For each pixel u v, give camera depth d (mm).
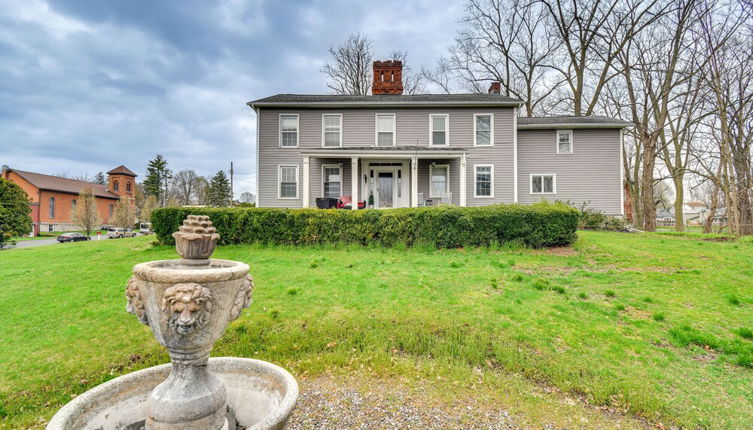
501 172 16406
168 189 70312
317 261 8469
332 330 4797
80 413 2131
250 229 10680
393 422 3162
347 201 15219
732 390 3527
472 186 16438
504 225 10117
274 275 7125
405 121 16547
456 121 16578
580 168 17234
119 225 40969
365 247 10305
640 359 4027
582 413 3260
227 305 2193
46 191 44000
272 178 16312
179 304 1951
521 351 4234
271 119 16391
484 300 5656
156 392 2193
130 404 2436
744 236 12969
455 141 16516
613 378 3691
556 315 5098
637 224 22750
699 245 10484
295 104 16094
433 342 4555
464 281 6668
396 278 6867
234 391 2768
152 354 4336
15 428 3193
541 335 4535
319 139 16422
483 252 9562
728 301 5699
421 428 3078
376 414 3283
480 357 4199
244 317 5125
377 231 10414
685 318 5047
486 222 10125
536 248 10023
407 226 10219
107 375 3955
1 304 5715
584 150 17281
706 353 4219
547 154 17391
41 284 6758
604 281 6820
